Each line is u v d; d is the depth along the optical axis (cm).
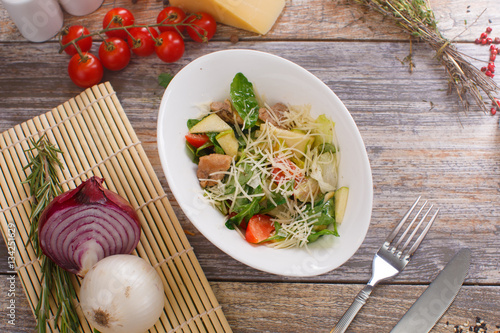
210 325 60
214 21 66
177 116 58
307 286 62
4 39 68
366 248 63
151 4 69
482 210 64
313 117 59
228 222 57
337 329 60
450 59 64
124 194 62
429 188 64
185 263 61
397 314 62
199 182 58
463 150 65
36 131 64
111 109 64
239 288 62
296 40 68
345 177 57
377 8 67
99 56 65
